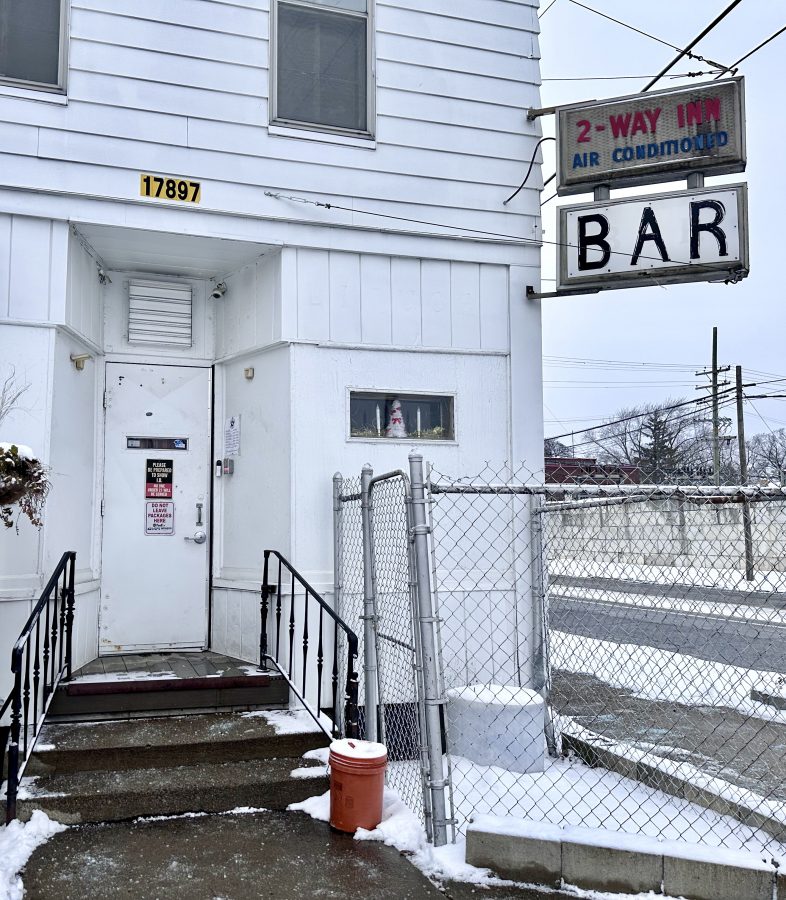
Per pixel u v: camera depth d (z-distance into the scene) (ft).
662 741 19.94
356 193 21.44
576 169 21.89
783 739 20.20
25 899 12.14
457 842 14.19
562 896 12.66
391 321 21.66
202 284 23.73
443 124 22.40
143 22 19.94
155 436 22.94
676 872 12.59
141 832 14.61
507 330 22.66
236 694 18.86
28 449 16.33
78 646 20.33
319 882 12.89
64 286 19.03
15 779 13.96
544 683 19.56
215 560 22.98
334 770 14.94
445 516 21.45
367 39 22.03
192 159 20.11
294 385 20.70
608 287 21.56
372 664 17.66
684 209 21.02
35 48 19.36
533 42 23.59
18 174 18.75
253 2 20.93
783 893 12.28
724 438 105.60
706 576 20.15
